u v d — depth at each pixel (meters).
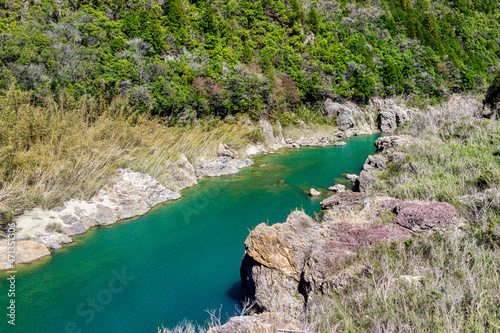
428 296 5.25
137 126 22.59
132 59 30.59
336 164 27.67
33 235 12.88
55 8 38.38
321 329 5.42
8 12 35.06
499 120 17.91
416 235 7.60
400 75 57.31
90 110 21.62
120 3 41.78
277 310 7.50
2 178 13.59
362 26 65.75
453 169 12.68
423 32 72.19
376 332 4.83
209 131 29.88
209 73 35.31
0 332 8.12
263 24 52.75
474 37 87.44
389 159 18.27
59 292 9.91
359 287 6.13
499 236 6.77
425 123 22.62
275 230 8.70
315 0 68.62
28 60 23.45
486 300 4.87
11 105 17.69
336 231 8.65
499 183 9.66
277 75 44.81
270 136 36.91
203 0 51.34
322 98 49.69
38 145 15.74
